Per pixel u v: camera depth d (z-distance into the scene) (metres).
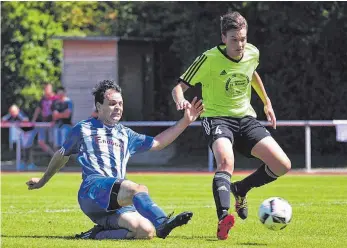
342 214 29.11
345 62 64.31
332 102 64.88
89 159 21.89
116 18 76.50
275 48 64.12
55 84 77.44
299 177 51.62
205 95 23.86
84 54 70.19
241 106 23.69
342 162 63.69
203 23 67.31
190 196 38.22
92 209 21.55
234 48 22.80
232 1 64.75
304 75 64.81
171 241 21.33
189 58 67.94
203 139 68.88
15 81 76.88
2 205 34.12
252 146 23.42
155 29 72.19
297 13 63.34
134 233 21.59
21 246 20.62
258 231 24.20
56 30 77.44
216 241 21.66
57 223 26.83
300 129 64.94
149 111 73.19
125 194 20.77
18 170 62.34
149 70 73.06
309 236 22.94
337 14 63.00
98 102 22.25
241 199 24.62
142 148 22.47
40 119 71.69
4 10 76.06
